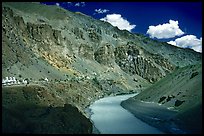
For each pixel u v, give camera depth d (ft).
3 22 571.28
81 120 307.99
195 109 330.75
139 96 572.92
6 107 281.95
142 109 449.48
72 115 310.45
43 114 296.10
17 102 319.27
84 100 543.80
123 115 413.80
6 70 467.93
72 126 281.95
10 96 332.80
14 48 549.54
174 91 455.22
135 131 310.86
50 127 255.09
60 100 402.72
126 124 347.97
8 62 493.36
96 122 360.07
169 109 402.11
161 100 463.01
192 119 313.73
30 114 285.02
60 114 297.53
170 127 317.01
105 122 360.48
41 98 370.12
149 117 387.14
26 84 428.56
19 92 355.36
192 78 447.01
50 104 362.12
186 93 411.13
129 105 509.76
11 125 231.71
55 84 518.37
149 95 532.73
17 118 250.37
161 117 372.38
